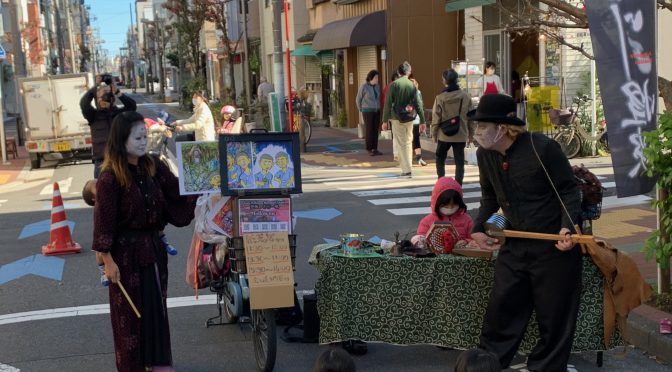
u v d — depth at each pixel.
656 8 6.17
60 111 20.50
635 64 6.10
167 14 76.75
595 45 6.04
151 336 5.15
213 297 7.72
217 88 53.38
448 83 12.50
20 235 11.14
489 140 4.93
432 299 5.51
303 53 30.33
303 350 6.12
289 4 33.78
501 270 5.12
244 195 5.60
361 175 15.75
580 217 5.20
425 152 19.17
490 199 5.30
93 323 7.04
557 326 5.00
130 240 5.05
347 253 5.63
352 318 5.58
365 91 18.81
